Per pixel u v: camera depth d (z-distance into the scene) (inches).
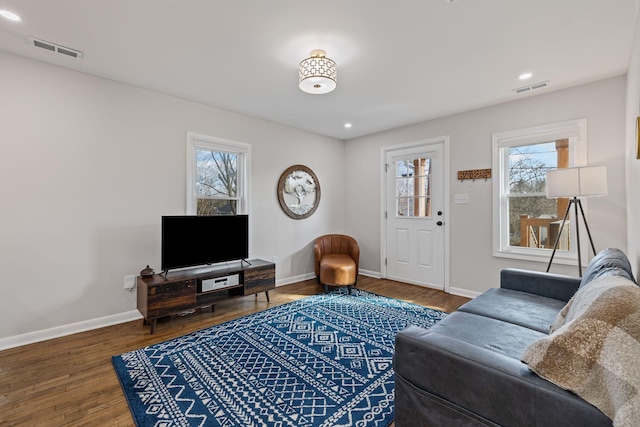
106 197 112.1
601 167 94.4
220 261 132.9
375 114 154.0
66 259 104.1
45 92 100.0
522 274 94.7
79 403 68.0
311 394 71.2
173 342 98.3
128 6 72.3
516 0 70.2
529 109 129.5
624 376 33.1
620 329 37.2
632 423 30.5
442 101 135.2
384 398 69.8
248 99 133.4
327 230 198.1
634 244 86.1
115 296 114.3
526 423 38.2
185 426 60.7
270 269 140.9
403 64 101.3
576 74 108.5
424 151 167.6
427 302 140.3
